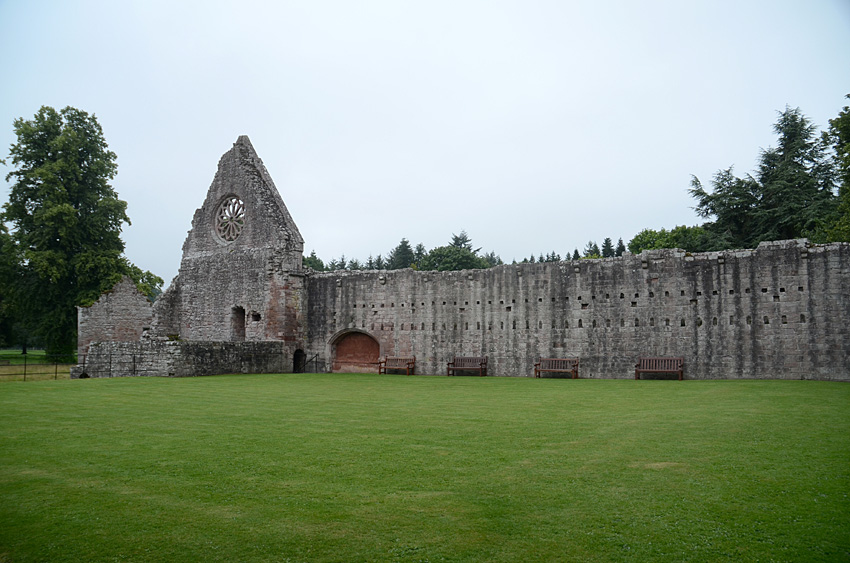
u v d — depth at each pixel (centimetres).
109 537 839
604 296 3662
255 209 4678
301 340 4600
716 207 5638
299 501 974
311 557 768
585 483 1054
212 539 827
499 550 782
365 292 4494
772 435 1423
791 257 3122
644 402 2184
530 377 3756
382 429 1612
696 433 1485
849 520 858
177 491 1033
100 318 5062
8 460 1253
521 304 3941
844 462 1153
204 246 5022
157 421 1762
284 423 1727
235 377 3600
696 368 3328
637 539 810
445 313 4209
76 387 2788
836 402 2000
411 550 785
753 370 3175
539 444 1388
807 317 3056
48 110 5525
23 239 5284
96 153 5731
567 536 823
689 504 937
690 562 741
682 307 3403
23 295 5309
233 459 1252
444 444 1395
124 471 1162
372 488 1039
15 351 9919
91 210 5628
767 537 808
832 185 5362
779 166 5434
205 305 4934
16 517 917
